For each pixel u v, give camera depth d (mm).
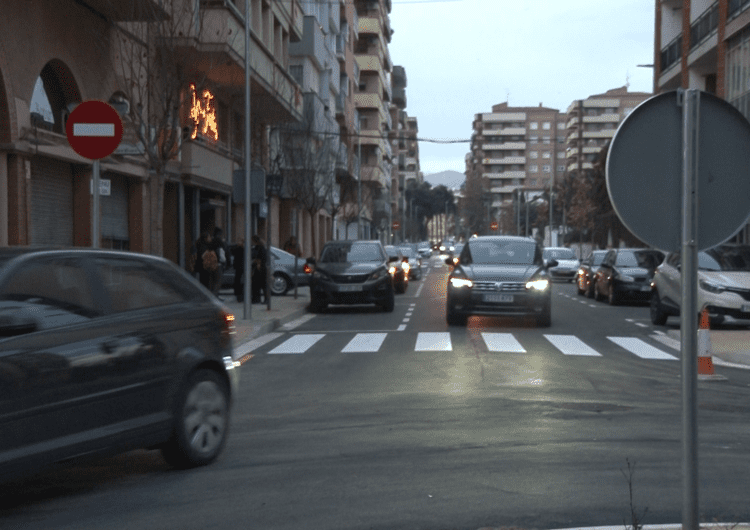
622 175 3822
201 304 6816
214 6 24609
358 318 21156
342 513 5289
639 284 25516
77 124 9797
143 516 5273
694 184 3771
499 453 6891
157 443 6172
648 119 3830
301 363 12859
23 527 5070
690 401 3730
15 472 5055
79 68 19141
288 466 6539
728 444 7293
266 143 38094
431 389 10242
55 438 5328
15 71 16344
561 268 45531
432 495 5672
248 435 7742
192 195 28406
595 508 5348
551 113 177250
